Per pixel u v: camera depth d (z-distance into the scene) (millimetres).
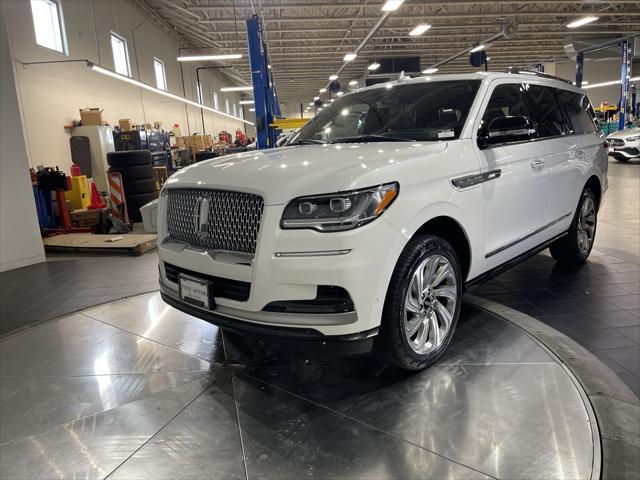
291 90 39344
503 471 1809
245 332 2271
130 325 3557
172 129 20031
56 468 1956
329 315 2098
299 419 2213
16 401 2514
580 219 4273
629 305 3529
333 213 2064
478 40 21750
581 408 2189
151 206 3289
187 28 19484
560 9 17234
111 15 14102
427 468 1844
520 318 3248
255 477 1840
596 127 4578
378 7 14500
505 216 3027
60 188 7914
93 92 12805
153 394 2512
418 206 2295
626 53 20953
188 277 2488
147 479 1863
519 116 3055
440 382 2465
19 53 9688
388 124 3240
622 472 1785
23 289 4898
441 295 2584
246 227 2238
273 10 15938
